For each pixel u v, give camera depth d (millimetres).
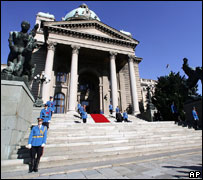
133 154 6875
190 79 13773
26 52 7004
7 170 4801
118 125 11109
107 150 7031
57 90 23844
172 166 5148
